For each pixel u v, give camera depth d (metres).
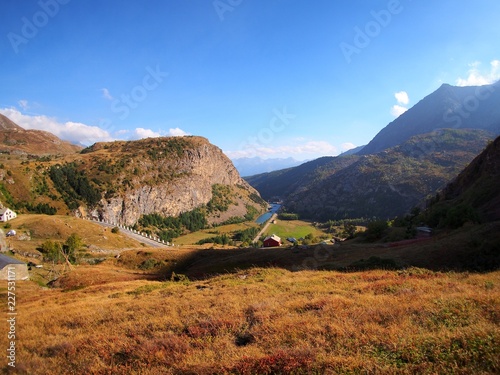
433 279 18.48
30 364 11.45
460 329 9.03
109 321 16.06
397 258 29.52
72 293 31.94
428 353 7.95
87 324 16.11
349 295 15.89
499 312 10.20
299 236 160.88
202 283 26.88
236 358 9.28
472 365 6.90
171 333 12.79
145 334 13.35
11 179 167.25
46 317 18.44
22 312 22.30
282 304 15.05
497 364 6.66
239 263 49.97
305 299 15.67
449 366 7.12
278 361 8.60
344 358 8.20
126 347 11.88
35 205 162.75
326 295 16.14
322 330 10.85
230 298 17.48
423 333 9.30
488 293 12.94
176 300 18.83
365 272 23.84
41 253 79.75
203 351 10.67
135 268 63.88
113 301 21.91
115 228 124.44
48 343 13.55
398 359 7.97
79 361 11.30
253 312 14.05
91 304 21.55
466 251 27.14
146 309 17.34
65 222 114.12
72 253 81.69
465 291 14.09
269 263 46.19
